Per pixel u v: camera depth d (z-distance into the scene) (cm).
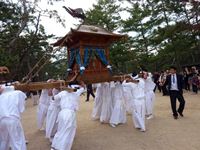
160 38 2486
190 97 1638
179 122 961
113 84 1005
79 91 732
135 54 3312
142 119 885
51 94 860
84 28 837
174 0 2227
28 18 2097
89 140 817
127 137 821
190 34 2352
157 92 2258
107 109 1035
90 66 832
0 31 1991
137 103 890
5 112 621
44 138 884
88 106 1573
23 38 2180
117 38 880
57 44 897
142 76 1052
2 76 688
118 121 987
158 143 734
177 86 1033
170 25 2394
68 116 682
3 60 1736
